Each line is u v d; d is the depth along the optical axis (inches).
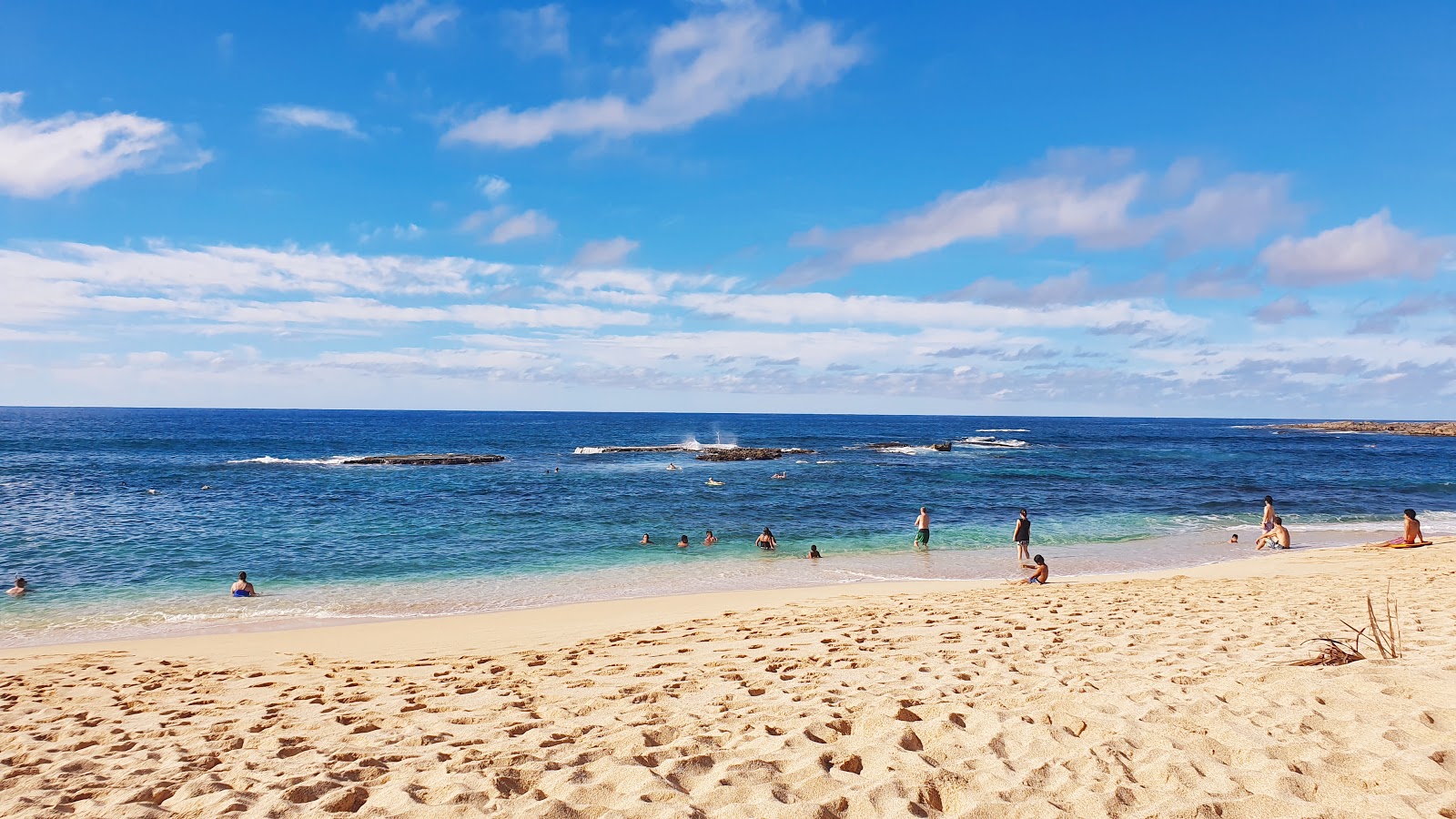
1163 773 163.2
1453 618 326.0
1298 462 2400.3
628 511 1189.1
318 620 555.5
